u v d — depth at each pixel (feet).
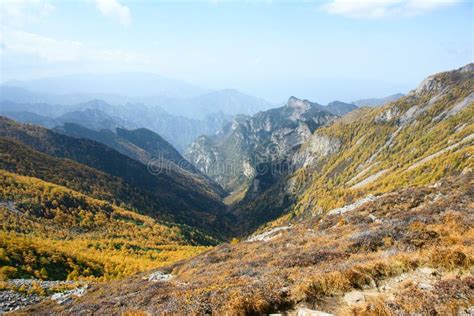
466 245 46.65
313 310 34.63
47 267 154.10
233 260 98.99
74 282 138.41
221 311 39.73
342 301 36.40
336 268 45.14
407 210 101.81
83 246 243.40
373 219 102.01
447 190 105.91
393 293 34.27
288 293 40.34
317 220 132.26
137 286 89.10
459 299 29.73
